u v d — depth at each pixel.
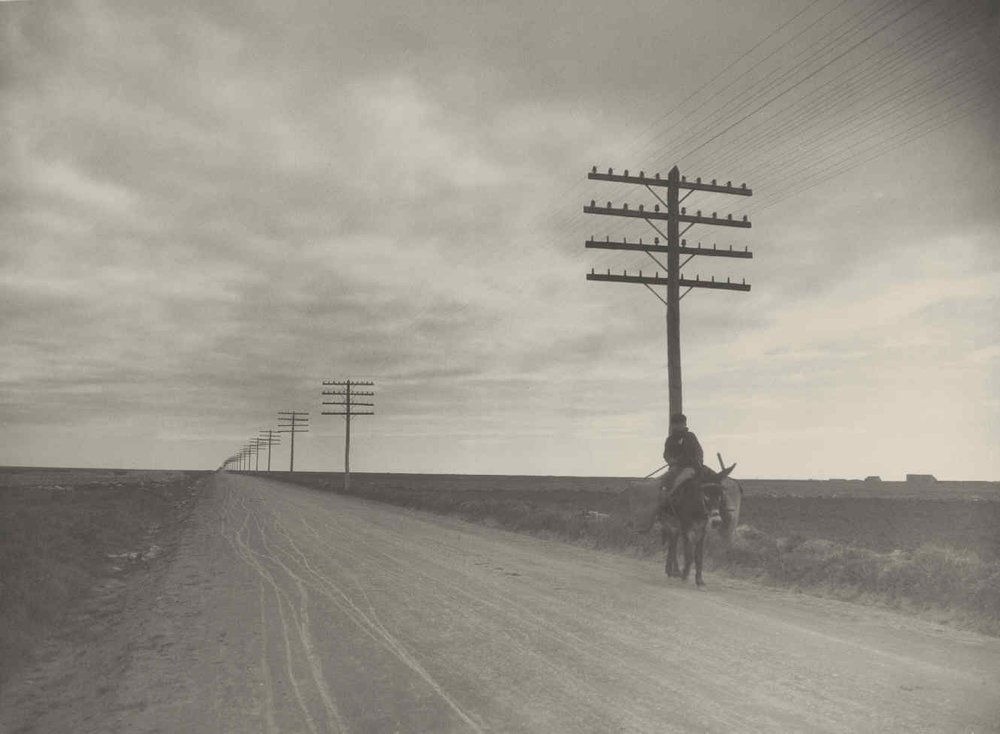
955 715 6.28
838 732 5.89
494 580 14.64
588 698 6.91
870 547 20.38
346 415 83.38
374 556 18.84
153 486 72.06
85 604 12.58
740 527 20.95
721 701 6.75
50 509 30.53
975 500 66.44
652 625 10.22
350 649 8.98
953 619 10.59
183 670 8.13
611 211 23.75
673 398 23.67
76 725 6.48
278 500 51.94
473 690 7.23
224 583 14.34
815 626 10.17
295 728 6.26
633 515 16.56
